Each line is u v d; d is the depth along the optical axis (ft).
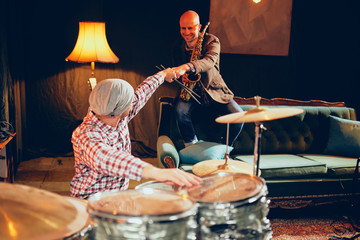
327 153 11.62
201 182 4.14
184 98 10.19
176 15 15.66
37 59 14.89
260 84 16.56
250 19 15.97
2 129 9.58
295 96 16.92
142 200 3.36
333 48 16.80
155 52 15.74
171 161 9.14
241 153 11.45
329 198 10.07
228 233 3.38
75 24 14.97
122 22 15.39
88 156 4.36
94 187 5.16
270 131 11.64
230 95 10.46
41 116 15.23
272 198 9.71
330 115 12.06
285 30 16.30
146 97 6.24
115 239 2.83
